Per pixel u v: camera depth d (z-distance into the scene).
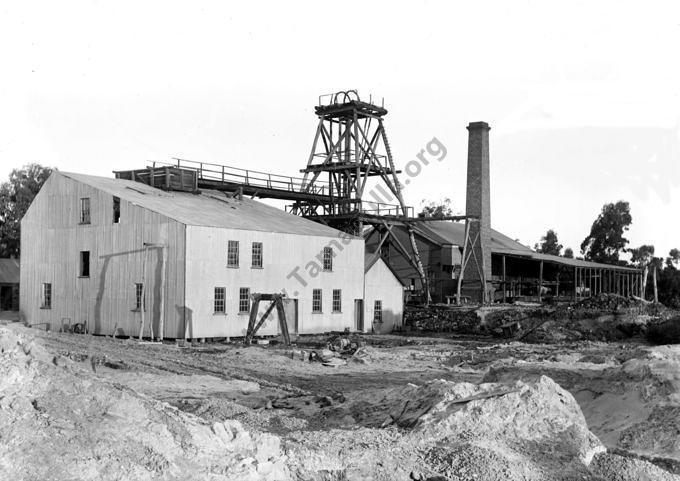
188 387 21.86
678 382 17.91
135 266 38.78
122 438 10.43
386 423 16.09
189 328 36.59
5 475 9.09
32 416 10.14
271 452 12.00
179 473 10.27
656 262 93.75
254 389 22.17
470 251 59.22
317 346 36.25
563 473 12.98
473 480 12.22
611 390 19.02
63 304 42.53
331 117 59.84
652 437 16.38
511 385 16.23
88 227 41.50
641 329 41.34
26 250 45.03
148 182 47.53
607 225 95.88
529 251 75.00
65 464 9.52
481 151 61.16
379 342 40.69
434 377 26.06
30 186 83.38
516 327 44.84
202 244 37.47
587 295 70.56
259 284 40.59
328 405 19.16
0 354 11.18
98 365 25.53
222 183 50.50
